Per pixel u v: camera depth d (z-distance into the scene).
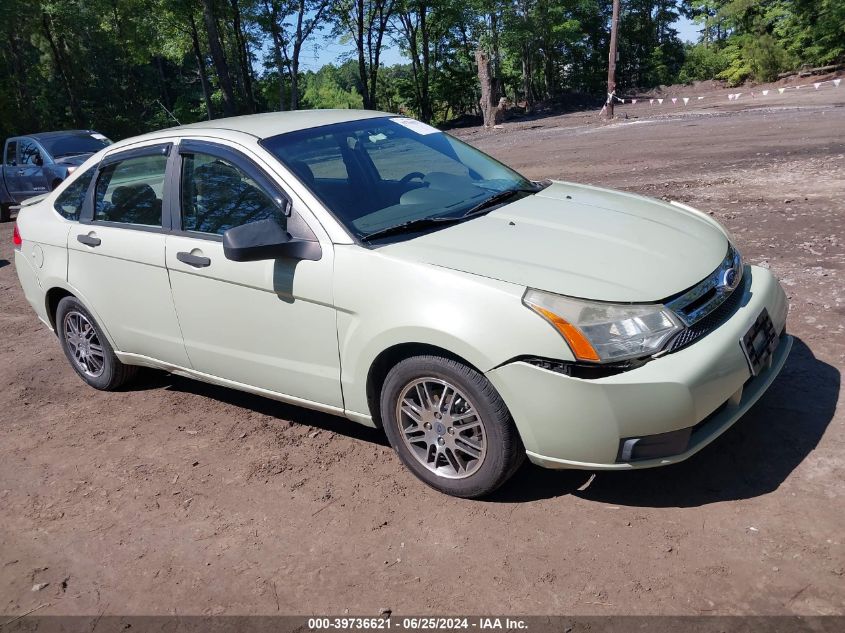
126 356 4.89
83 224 4.87
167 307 4.36
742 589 2.68
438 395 3.42
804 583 2.68
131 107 58.78
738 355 3.13
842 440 3.52
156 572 3.21
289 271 3.69
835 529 2.93
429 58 52.34
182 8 39.41
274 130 4.16
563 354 2.95
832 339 4.63
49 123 52.66
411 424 3.58
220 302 4.04
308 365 3.79
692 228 3.80
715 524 3.06
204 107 59.50
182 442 4.39
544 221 3.69
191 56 60.03
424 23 49.28
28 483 4.11
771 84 42.41
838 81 33.75
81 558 3.38
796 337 4.73
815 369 4.26
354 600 2.90
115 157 4.78
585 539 3.07
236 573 3.14
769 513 3.08
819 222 7.55
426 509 3.43
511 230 3.57
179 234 4.22
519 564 2.97
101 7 47.19
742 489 3.27
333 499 3.60
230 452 4.20
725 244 3.71
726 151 14.20
